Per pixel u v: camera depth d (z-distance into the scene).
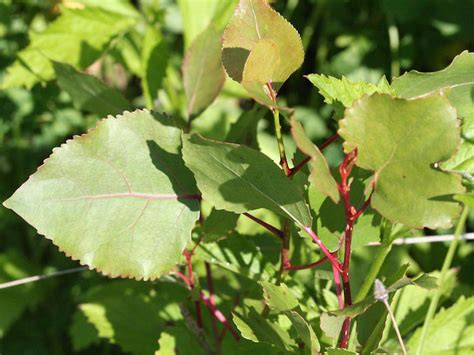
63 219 0.38
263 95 0.33
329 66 0.83
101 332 0.53
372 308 0.41
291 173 0.39
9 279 0.74
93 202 0.38
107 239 0.38
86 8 0.68
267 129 0.78
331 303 0.47
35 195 0.37
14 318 0.71
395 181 0.34
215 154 0.36
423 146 0.33
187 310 0.47
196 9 0.67
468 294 0.52
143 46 0.57
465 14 0.79
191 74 0.47
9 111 0.76
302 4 0.86
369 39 0.83
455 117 0.33
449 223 0.34
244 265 0.46
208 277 0.48
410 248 0.63
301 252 0.48
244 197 0.37
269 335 0.39
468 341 0.47
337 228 0.41
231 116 0.76
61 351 0.72
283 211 0.37
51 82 0.73
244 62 0.38
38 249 0.78
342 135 0.34
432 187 0.34
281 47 0.37
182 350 0.47
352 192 0.41
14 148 0.78
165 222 0.39
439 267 0.62
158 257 0.39
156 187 0.39
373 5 0.83
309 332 0.36
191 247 0.45
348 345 0.40
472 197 0.37
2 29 0.78
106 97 0.49
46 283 0.75
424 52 0.81
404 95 0.40
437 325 0.47
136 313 0.54
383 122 0.34
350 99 0.39
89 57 0.68
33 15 0.81
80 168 0.38
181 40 0.85
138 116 0.39
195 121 0.74
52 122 0.78
